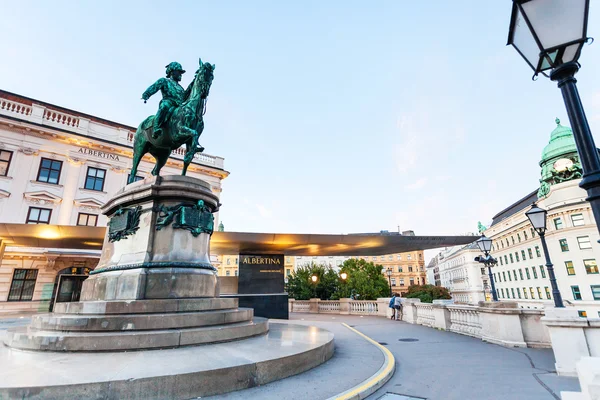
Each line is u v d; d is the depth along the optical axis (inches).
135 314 226.1
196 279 266.4
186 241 280.5
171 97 323.3
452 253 4173.2
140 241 274.8
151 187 281.3
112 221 307.1
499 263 2640.3
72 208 922.1
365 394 172.4
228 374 163.0
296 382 183.5
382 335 428.8
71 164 943.0
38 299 839.7
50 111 946.7
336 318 721.0
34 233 560.1
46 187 896.3
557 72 100.6
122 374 146.3
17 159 871.7
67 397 131.6
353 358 255.4
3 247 639.8
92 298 277.1
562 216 1843.0
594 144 91.7
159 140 326.3
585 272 1715.1
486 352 299.0
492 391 182.2
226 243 622.8
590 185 89.0
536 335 323.0
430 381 205.5
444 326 475.2
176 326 220.2
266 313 673.0
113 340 192.1
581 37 95.0
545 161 2011.6
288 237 609.6
